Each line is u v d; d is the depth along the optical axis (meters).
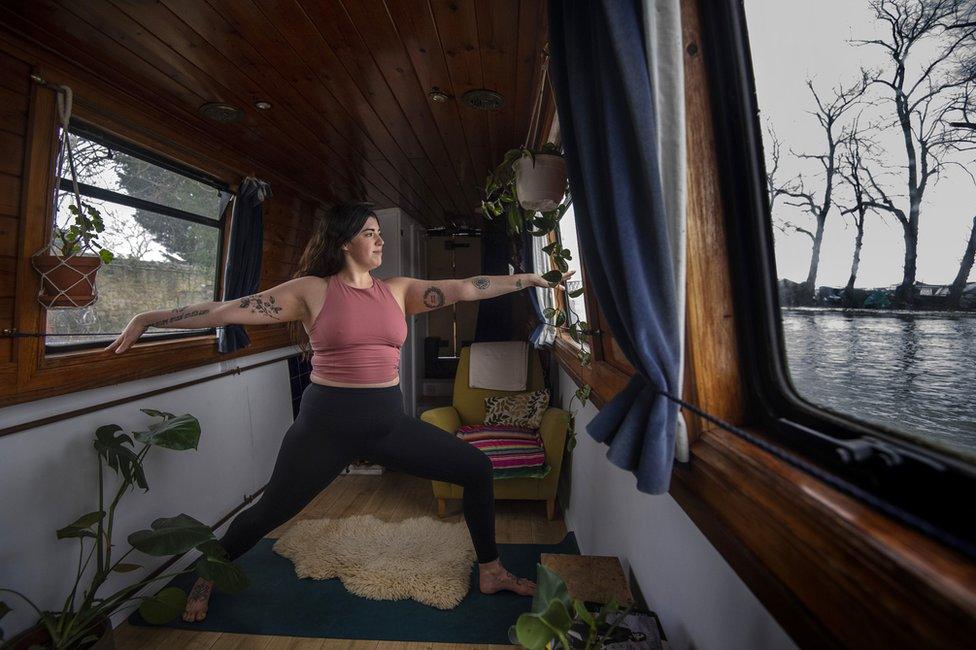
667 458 0.76
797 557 0.56
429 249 6.50
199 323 1.69
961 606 0.38
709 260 0.86
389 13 1.53
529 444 2.96
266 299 1.74
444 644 1.78
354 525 2.77
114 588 1.98
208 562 1.69
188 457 2.50
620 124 0.75
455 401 3.57
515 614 1.94
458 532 2.69
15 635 1.58
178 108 2.25
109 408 2.03
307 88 2.06
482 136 2.66
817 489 0.61
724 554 0.73
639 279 0.73
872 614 0.44
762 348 0.84
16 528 1.63
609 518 1.79
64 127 1.73
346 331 1.72
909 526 0.51
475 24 1.59
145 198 2.36
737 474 0.72
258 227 3.13
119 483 2.04
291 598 2.07
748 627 0.72
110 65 1.83
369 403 1.76
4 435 1.60
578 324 1.77
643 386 0.86
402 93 2.12
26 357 1.70
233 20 1.56
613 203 0.75
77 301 1.73
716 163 0.85
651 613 1.15
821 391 0.73
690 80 0.84
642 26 0.73
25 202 1.65
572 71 0.87
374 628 1.87
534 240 2.69
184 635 1.84
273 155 2.97
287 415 3.73
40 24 1.56
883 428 0.60
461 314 6.66
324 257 1.82
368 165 3.20
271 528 1.86
